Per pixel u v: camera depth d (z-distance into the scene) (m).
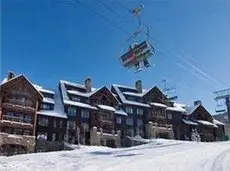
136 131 65.44
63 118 57.19
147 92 70.62
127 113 66.12
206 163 17.89
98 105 62.16
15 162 20.97
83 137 57.91
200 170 15.39
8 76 57.84
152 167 17.48
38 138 53.06
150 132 65.69
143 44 22.58
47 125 55.31
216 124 78.94
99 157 25.70
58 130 55.97
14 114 51.88
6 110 51.28
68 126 57.22
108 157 25.34
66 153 32.28
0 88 51.59
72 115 58.69
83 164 20.22
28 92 54.47
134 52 23.14
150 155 25.23
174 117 72.12
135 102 68.44
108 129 61.38
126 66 24.00
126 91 72.25
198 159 20.48
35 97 55.00
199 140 70.75
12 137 49.91
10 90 52.59
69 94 61.66
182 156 23.09
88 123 59.97
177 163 18.73
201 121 75.06
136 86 74.75
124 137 62.78
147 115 68.12
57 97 62.47
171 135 68.44
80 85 66.75
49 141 53.44
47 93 61.72
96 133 58.69
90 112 60.66
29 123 52.75
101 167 18.47
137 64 23.55
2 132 49.78
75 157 26.44
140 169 16.98
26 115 53.06
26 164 19.94
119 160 22.09
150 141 57.31
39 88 61.78
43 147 52.69
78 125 58.44
